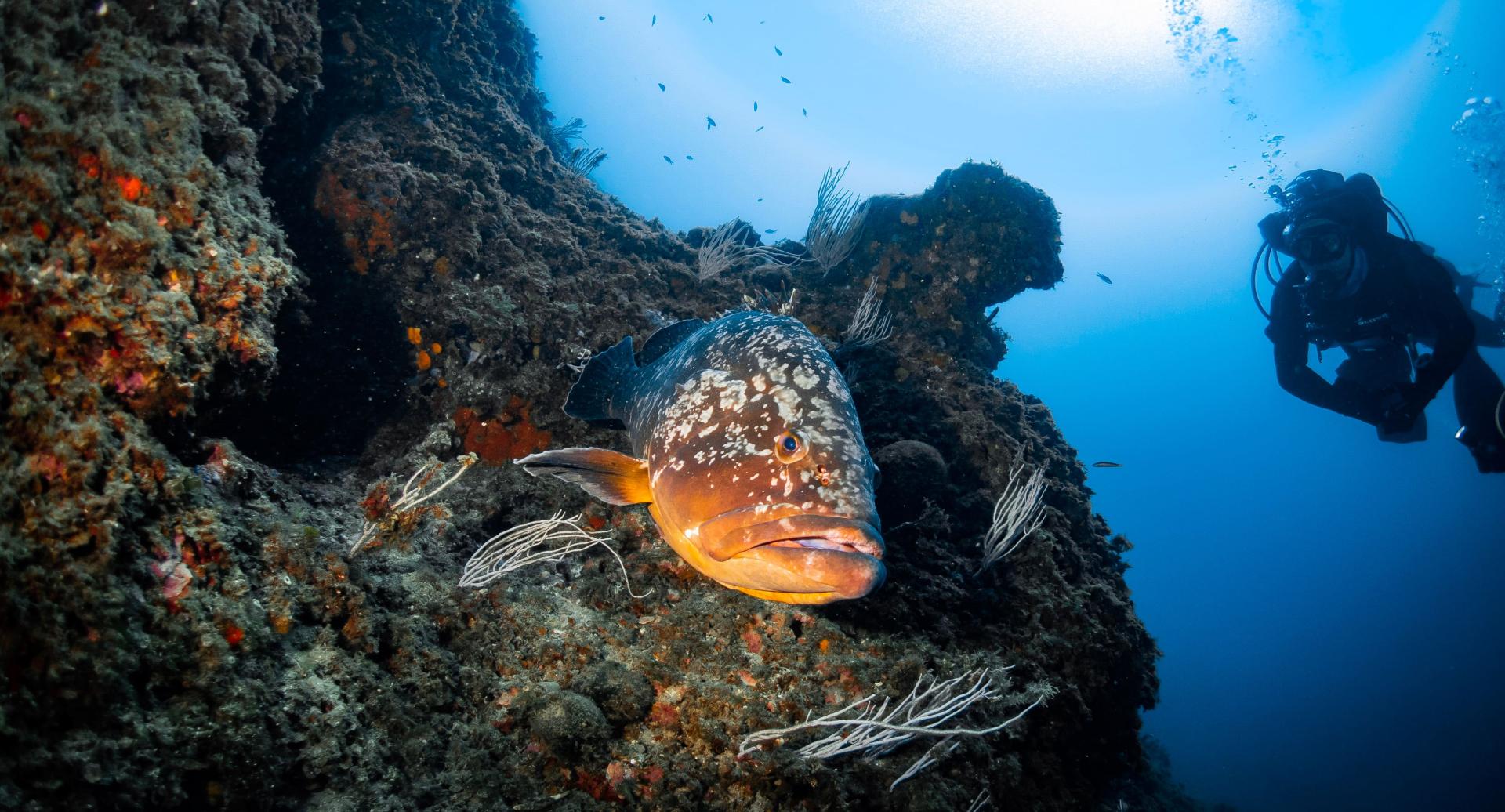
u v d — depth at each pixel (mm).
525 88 2418
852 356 1649
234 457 784
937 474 1307
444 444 1182
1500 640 11516
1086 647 1170
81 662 522
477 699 780
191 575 638
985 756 953
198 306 777
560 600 941
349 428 1222
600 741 761
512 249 1433
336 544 814
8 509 564
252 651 631
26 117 672
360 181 1330
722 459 693
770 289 1856
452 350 1294
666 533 763
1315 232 2029
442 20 1722
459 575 909
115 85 743
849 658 939
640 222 2006
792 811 769
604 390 1122
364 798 624
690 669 897
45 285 650
